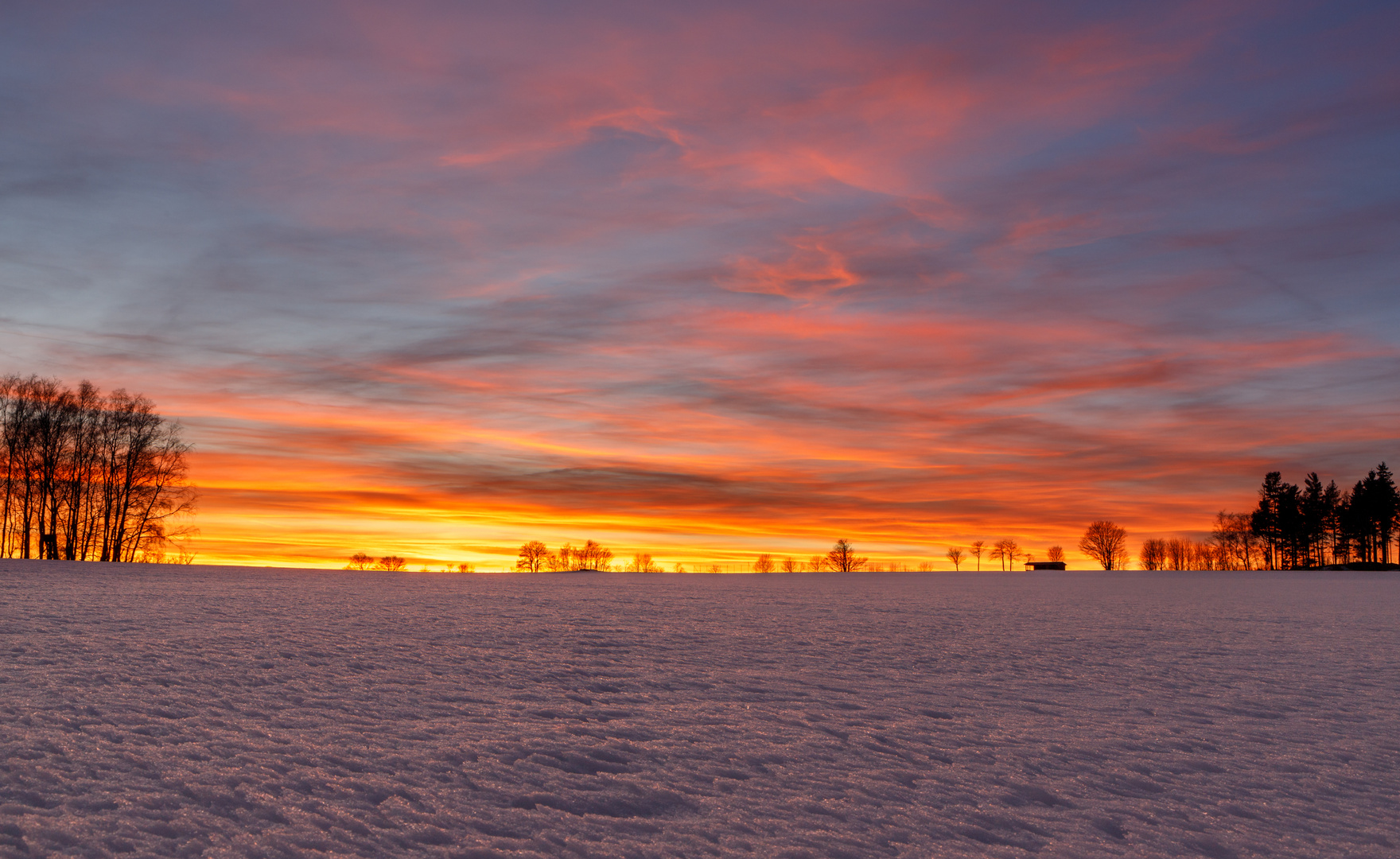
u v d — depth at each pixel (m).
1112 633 20.14
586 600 26.94
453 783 6.55
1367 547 113.38
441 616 19.48
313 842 5.21
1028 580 55.34
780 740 8.47
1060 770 7.94
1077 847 6.05
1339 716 10.74
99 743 6.97
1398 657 16.27
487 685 10.71
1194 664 15.05
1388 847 6.32
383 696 9.64
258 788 6.10
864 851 5.71
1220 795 7.41
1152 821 6.70
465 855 5.19
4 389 50.59
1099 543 115.56
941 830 6.21
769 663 13.75
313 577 35.84
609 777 6.96
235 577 33.75
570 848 5.43
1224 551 125.50
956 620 22.86
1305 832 6.59
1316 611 28.27
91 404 52.25
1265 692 12.34
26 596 20.92
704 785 6.93
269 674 10.64
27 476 50.25
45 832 5.05
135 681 9.67
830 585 43.84
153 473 53.03
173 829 5.25
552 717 9.00
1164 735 9.48
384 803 6.00
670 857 5.37
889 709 10.35
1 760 6.32
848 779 7.30
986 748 8.57
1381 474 111.62
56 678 9.62
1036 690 12.07
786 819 6.24
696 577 52.91
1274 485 114.56
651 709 9.69
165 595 22.72
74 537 51.19
